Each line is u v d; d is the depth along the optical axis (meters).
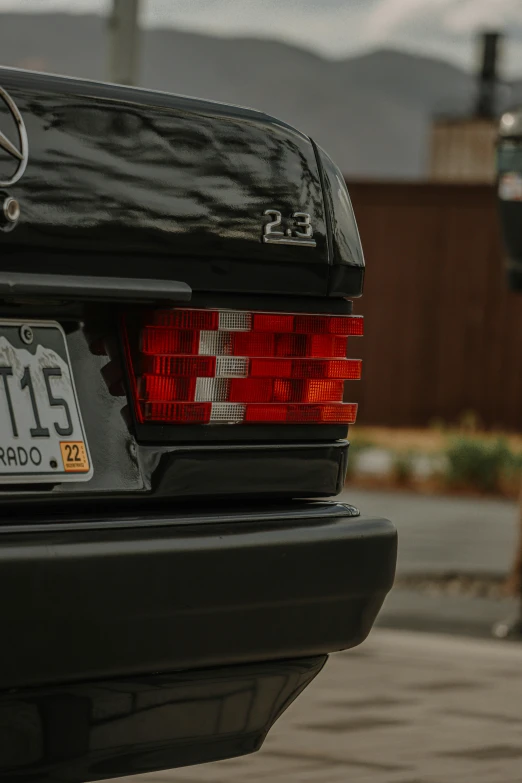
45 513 3.24
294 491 3.63
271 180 3.58
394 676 6.32
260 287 3.55
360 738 5.32
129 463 3.38
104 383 3.36
